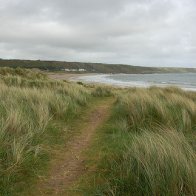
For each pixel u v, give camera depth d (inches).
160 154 158.2
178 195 132.0
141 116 287.7
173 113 295.6
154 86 673.6
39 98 360.2
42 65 7746.1
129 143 207.6
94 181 162.6
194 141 203.5
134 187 142.5
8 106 288.8
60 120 304.5
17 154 176.7
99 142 233.8
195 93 542.9
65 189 155.0
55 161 193.0
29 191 152.1
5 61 7042.3
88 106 422.6
